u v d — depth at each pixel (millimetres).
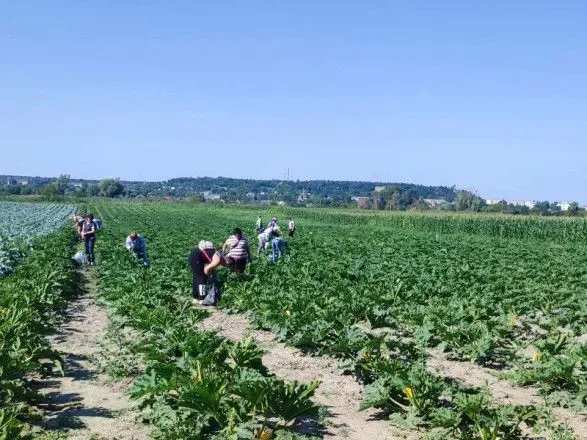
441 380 7957
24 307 12555
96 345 11641
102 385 9070
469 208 141500
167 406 7059
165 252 28797
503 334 11984
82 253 26109
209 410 6707
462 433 6852
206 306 16141
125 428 7285
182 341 9297
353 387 9211
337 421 7711
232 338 12336
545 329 13219
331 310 12383
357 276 20000
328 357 10898
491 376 9953
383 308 14375
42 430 7199
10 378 8211
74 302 16969
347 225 73312
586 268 24719
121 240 36594
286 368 10195
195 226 58500
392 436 7230
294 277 19484
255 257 27531
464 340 11320
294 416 7051
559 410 8250
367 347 9578
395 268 22938
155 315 12141
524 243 44156
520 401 8656
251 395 6848
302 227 62688
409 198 190625
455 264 25422
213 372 7660
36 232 42375
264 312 13562
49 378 9406
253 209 126250
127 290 15766
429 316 12820
